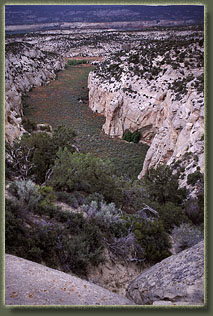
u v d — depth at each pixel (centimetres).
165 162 2781
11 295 474
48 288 527
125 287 859
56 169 1284
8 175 1182
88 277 798
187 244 1120
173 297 556
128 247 1018
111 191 1352
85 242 859
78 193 1198
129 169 3256
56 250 785
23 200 852
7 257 607
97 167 1438
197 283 548
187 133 2461
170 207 1430
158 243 1068
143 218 1216
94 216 1054
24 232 732
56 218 901
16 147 1525
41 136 1642
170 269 644
